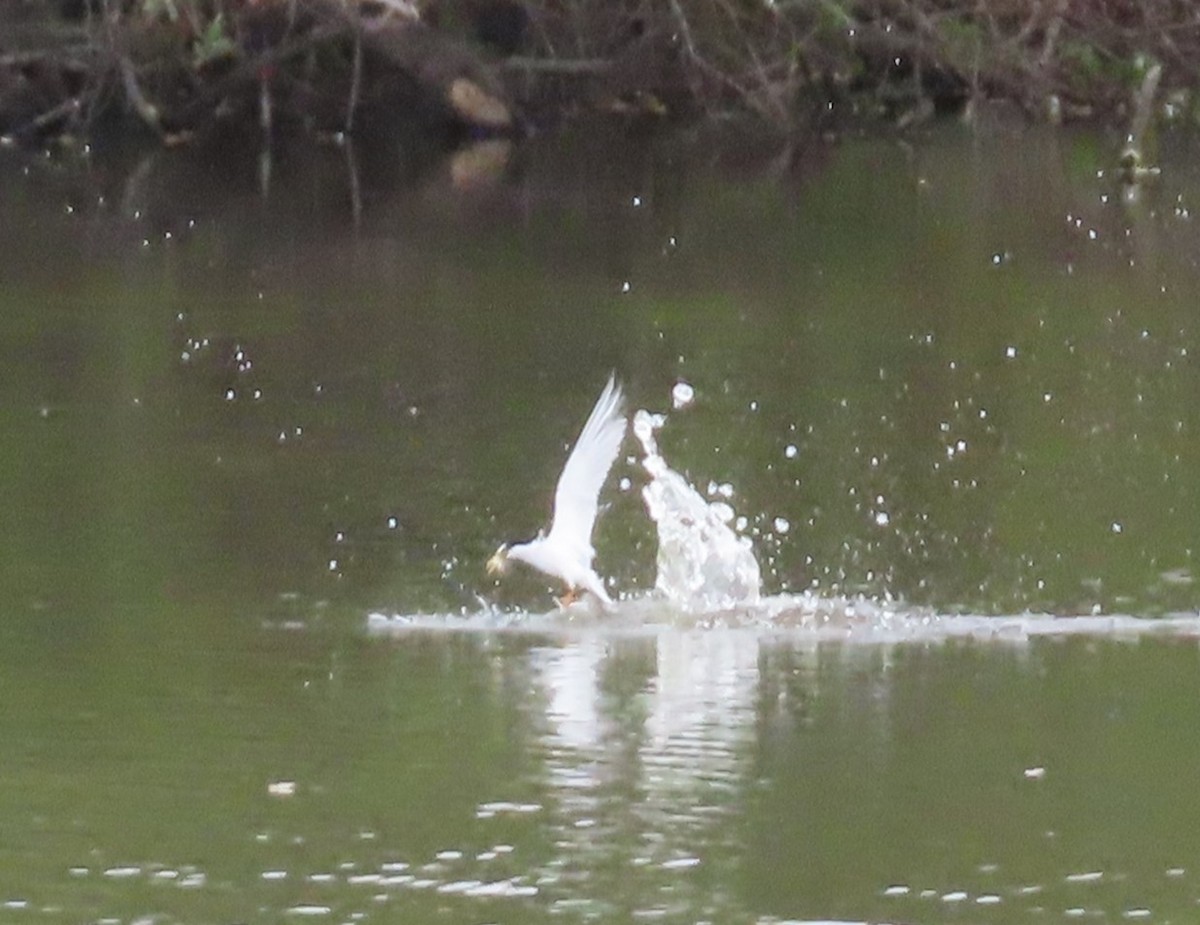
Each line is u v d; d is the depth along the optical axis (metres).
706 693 17.92
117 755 16.50
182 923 13.92
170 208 45.66
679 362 30.70
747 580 20.19
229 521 22.62
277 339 32.12
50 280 36.97
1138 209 45.28
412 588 20.58
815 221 44.16
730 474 24.64
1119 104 57.97
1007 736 16.89
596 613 19.89
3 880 14.52
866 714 17.45
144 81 54.53
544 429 26.69
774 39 56.38
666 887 14.48
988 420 27.27
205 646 18.88
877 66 58.44
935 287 36.69
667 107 57.91
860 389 29.00
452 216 44.97
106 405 27.83
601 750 16.61
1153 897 14.34
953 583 20.83
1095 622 19.77
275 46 54.81
